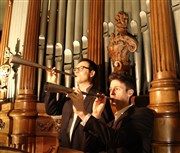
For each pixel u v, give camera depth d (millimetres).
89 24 3459
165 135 2258
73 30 3727
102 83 3158
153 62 2605
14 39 4348
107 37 3346
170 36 2605
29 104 3432
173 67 2504
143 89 2918
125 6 3396
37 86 3623
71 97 1666
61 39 3717
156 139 2293
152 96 2459
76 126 2117
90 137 1948
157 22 2654
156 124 2311
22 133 3322
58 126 3297
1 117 3639
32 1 3941
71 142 2105
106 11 3500
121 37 2957
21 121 3365
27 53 3670
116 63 2867
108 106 2197
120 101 1916
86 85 2465
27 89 3516
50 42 3756
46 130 3373
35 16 3861
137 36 3111
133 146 1646
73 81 3486
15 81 3967
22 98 3484
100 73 3152
